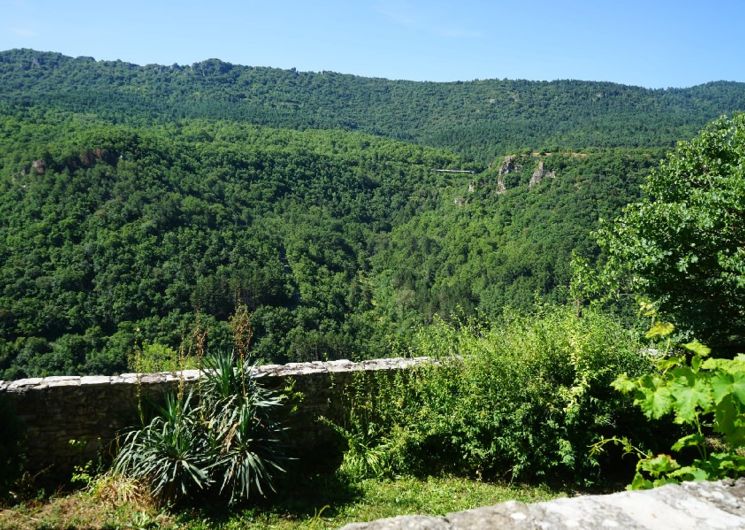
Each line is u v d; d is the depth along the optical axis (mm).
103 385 6090
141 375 6324
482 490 5988
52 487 5688
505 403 6199
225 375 5770
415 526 1654
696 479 2184
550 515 1678
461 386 6535
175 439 5273
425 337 7309
